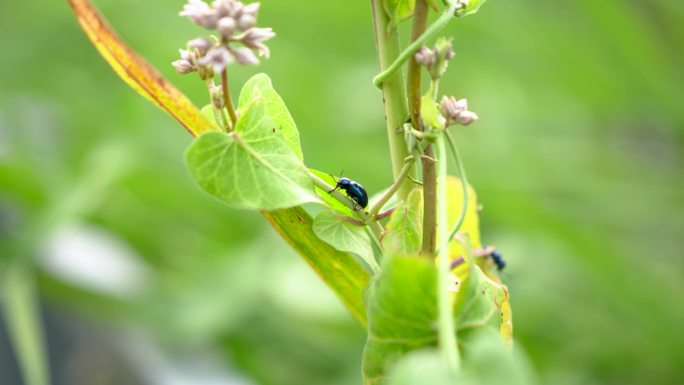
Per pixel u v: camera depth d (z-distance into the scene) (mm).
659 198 683
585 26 709
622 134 747
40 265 577
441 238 296
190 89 706
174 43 725
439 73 305
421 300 289
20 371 588
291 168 312
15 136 696
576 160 706
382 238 319
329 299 590
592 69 705
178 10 738
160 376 567
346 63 766
